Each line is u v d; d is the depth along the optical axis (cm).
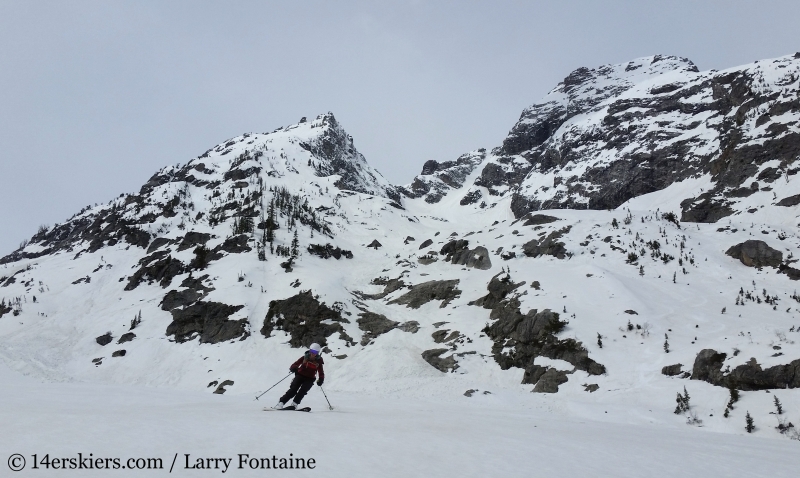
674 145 14175
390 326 6675
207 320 6919
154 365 6300
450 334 6056
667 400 3497
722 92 14975
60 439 851
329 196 16450
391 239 12975
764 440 2042
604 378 4225
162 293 8369
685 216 10194
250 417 1311
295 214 12131
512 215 18688
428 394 4331
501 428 1541
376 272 9200
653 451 1235
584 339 4769
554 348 4862
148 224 11812
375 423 1371
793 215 8162
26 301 8950
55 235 15525
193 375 5878
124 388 3416
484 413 2389
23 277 10531
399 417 1684
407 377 5056
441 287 7462
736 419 2867
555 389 4372
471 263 8200
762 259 6347
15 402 1653
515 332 5444
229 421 1184
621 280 5903
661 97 17375
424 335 6222
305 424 1216
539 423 1952
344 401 2766
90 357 6756
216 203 13688
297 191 16238
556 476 844
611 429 1969
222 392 5303
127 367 6325
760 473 1020
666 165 13938
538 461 966
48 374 6094
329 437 1034
